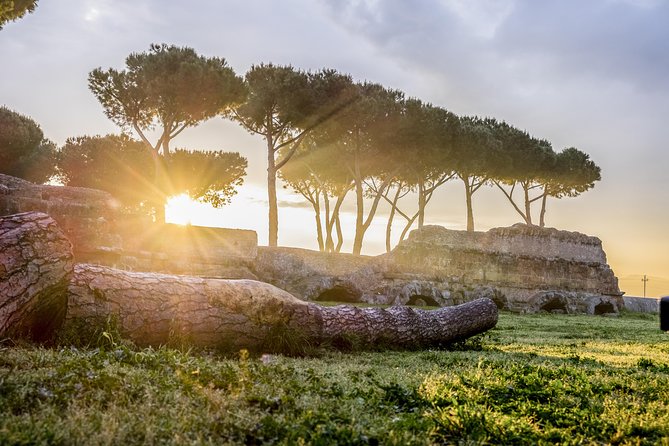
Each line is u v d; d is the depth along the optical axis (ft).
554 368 21.11
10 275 16.80
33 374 12.61
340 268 83.46
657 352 32.53
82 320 19.19
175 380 13.60
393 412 12.71
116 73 85.71
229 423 10.68
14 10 60.95
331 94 98.37
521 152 128.26
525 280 101.91
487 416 12.34
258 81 96.63
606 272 112.98
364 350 25.48
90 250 60.59
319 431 10.40
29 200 62.95
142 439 9.61
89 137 119.96
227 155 121.39
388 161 112.06
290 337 22.74
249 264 75.15
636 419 12.88
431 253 93.15
